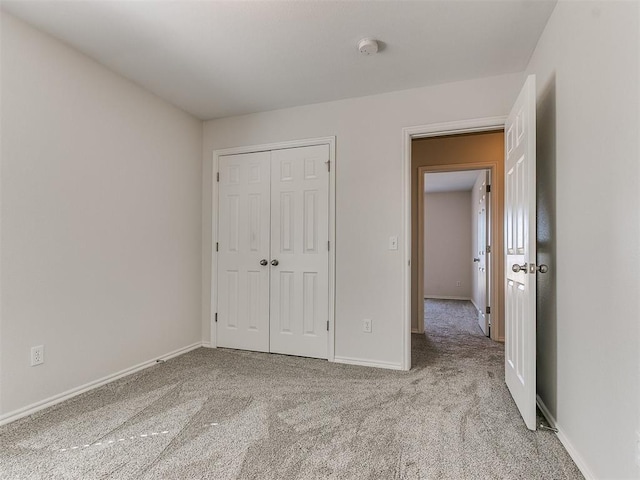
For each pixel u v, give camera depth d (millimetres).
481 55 2307
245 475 1462
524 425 1873
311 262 3090
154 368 2781
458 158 4035
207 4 1814
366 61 2381
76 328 2262
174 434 1783
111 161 2512
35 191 2029
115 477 1448
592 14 1424
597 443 1368
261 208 3277
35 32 2025
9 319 1904
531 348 1801
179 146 3182
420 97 2770
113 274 2529
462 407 2090
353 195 2947
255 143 3289
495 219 3799
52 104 2119
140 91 2764
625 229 1186
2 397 1873
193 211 3365
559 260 1781
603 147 1332
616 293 1239
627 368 1171
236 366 2838
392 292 2820
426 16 1914
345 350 2949
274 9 1854
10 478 1437
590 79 1440
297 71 2521
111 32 2064
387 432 1805
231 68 2480
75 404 2117
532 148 1808
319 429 1836
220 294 3420
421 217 4172
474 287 6148
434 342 3678
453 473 1479
